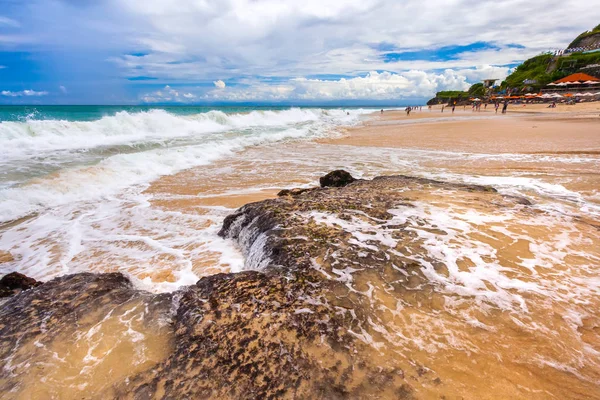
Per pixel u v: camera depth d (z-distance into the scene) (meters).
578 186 7.42
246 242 4.84
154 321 2.63
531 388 2.00
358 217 4.62
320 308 2.73
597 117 24.14
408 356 2.24
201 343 2.39
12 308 2.86
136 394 2.02
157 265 4.48
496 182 7.96
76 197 7.47
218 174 9.87
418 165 10.39
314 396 1.98
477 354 2.26
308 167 10.72
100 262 4.63
